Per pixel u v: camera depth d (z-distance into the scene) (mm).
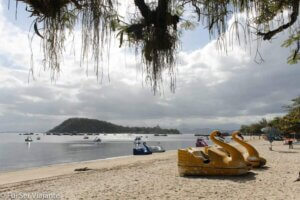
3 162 41000
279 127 50531
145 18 2447
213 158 12633
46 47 2078
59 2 2039
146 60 2506
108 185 11570
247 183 10836
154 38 2463
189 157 12820
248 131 134000
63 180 13914
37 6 1998
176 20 2465
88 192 10344
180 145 94938
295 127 46031
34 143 117875
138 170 15836
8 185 13367
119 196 9500
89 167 22000
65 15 2154
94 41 2141
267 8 2576
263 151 26312
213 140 12727
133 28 2465
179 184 11070
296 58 4160
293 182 10688
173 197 9086
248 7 2379
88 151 65562
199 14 2387
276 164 16062
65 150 70625
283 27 2715
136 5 2449
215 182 11219
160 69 2498
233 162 12297
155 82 2512
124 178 13227
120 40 2490
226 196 8977
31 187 12297
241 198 8648
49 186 12273
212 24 2344
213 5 2328
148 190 10242
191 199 8773
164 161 21328
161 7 2410
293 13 2713
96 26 2145
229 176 12344
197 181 11539
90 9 2127
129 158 33531
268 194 8969
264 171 13602
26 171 22797
